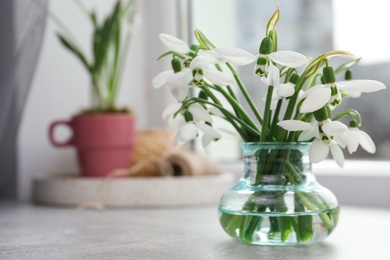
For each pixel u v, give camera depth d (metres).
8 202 0.89
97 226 0.65
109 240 0.57
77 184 0.80
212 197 0.82
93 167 0.83
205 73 0.51
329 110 0.51
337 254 0.50
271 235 0.52
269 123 0.54
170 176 0.87
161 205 0.80
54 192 0.82
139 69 1.09
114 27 0.87
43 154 0.96
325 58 0.50
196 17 1.11
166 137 0.90
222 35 1.17
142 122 1.09
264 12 1.22
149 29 1.09
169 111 0.52
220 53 0.49
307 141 0.54
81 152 0.84
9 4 0.83
